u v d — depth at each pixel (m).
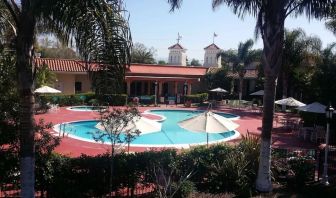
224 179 11.73
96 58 6.75
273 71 11.19
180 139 22.44
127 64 6.94
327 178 12.80
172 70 46.66
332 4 11.38
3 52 8.59
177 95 41.97
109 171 10.41
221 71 45.94
